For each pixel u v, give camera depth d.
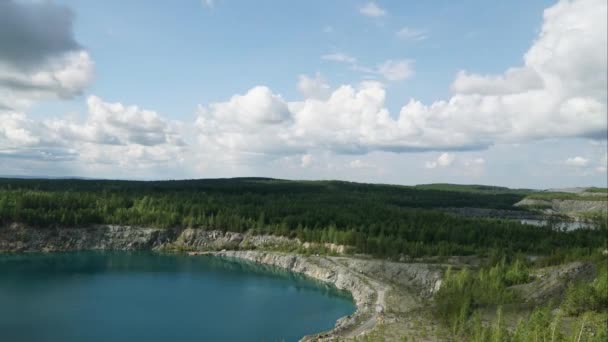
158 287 185.62
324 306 163.38
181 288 185.38
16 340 123.25
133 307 156.75
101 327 135.62
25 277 195.38
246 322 143.75
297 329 138.00
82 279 195.38
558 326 89.44
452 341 104.62
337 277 197.38
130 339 126.50
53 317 143.62
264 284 195.50
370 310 150.25
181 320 144.25
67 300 162.62
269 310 157.25
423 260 197.88
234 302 166.12
